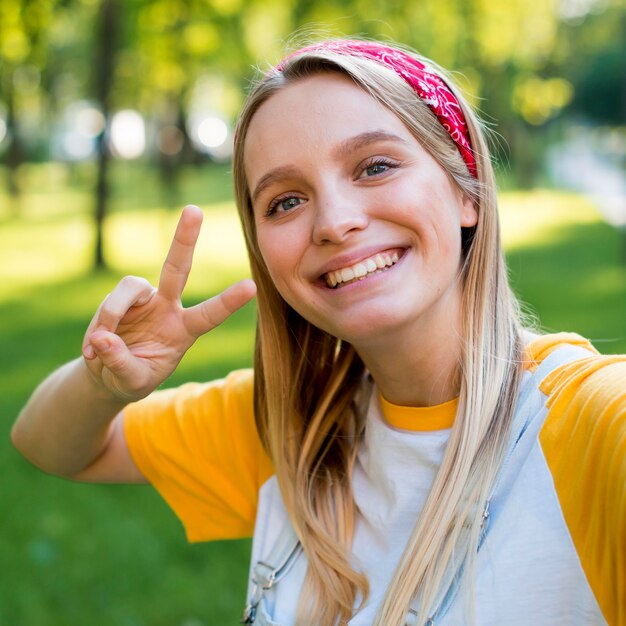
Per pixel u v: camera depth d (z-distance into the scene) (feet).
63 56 79.82
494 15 51.60
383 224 4.48
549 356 4.55
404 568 4.32
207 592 11.19
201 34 46.44
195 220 4.52
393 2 40.06
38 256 49.75
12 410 19.31
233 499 5.51
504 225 56.65
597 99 157.99
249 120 4.83
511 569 4.02
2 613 10.75
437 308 4.67
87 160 133.08
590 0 101.91
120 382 4.68
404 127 4.58
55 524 13.23
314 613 4.64
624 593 3.67
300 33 6.05
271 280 5.29
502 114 77.36
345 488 4.96
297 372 5.29
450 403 4.71
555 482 4.04
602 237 47.93
